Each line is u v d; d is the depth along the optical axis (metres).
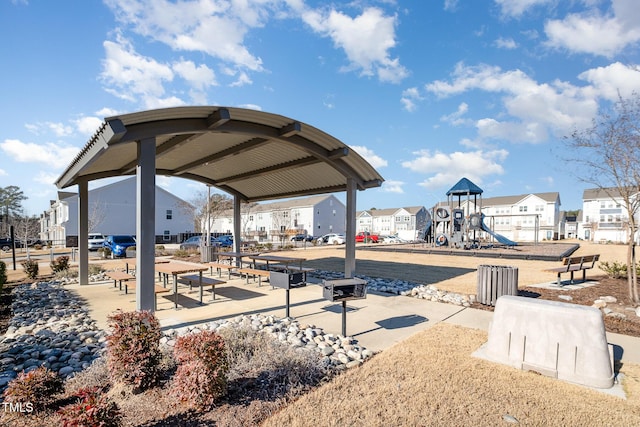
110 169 9.27
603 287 8.05
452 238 22.47
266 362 3.62
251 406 2.88
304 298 7.39
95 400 2.43
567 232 51.31
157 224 34.41
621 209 35.62
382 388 3.25
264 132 6.29
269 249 23.83
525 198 47.62
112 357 3.24
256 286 8.97
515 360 3.79
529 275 10.59
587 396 3.17
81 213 9.15
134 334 3.30
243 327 4.75
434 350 4.23
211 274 11.17
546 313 3.72
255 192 12.47
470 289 8.27
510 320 3.91
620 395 3.19
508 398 3.10
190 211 34.53
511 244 22.27
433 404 2.97
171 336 4.68
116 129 4.44
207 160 8.48
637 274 8.91
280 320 5.47
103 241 25.48
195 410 2.83
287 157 8.59
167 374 3.47
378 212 60.38
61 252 25.86
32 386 2.81
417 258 16.88
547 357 3.62
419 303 6.92
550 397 3.13
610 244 30.09
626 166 6.55
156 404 2.94
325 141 7.26
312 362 3.67
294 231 43.38
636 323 5.36
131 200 33.31
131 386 3.20
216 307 6.54
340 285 4.69
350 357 4.03
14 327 5.31
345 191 9.61
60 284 9.39
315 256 18.02
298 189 11.00
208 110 5.26
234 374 3.37
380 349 4.32
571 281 8.68
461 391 3.21
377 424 2.67
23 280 10.36
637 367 3.81
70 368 3.69
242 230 46.53
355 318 5.77
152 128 5.03
